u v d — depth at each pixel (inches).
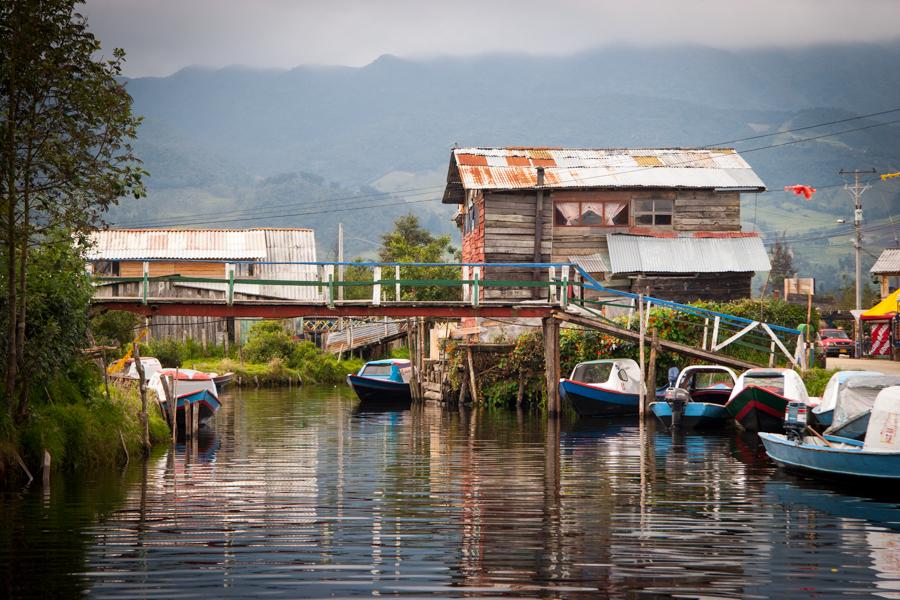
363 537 698.2
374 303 1487.5
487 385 1951.3
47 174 951.6
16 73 906.7
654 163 2239.2
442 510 800.3
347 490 904.9
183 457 1162.0
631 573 597.6
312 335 3245.6
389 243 3823.8
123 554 647.8
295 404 2076.8
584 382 1705.2
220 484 940.6
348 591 561.6
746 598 548.1
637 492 885.8
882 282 3166.8
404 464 1087.0
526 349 1854.1
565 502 836.6
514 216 2122.3
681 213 2176.4
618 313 2085.4
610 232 2151.8
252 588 567.8
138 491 899.4
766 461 1097.4
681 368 1772.9
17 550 658.8
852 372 1284.4
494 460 1118.4
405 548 663.8
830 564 618.8
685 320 1820.9
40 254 1058.7
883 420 913.5
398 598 548.4
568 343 1827.0
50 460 959.6
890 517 765.3
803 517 765.3
